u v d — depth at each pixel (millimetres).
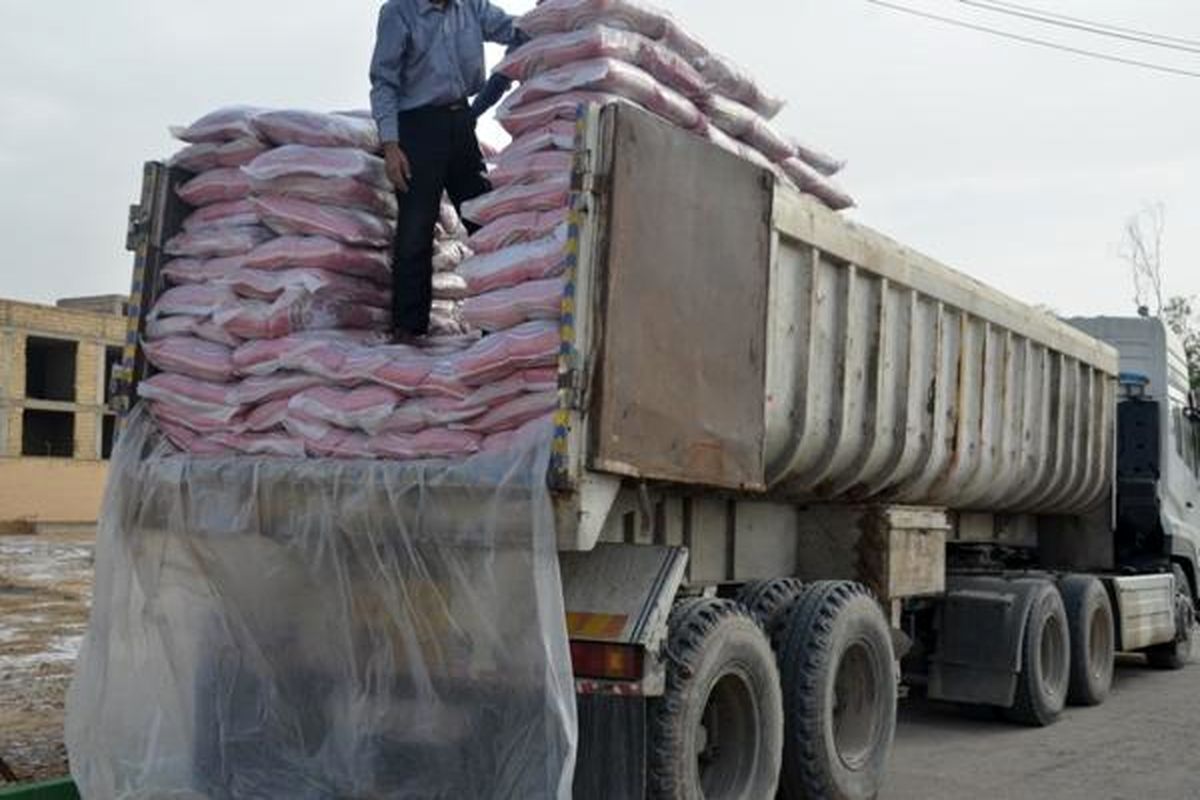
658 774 4793
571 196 4488
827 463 6453
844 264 6410
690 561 5828
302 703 5094
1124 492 11383
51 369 39906
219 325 5371
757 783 5371
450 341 5578
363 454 4934
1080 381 10211
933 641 8773
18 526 34375
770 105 6039
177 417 5453
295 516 5000
